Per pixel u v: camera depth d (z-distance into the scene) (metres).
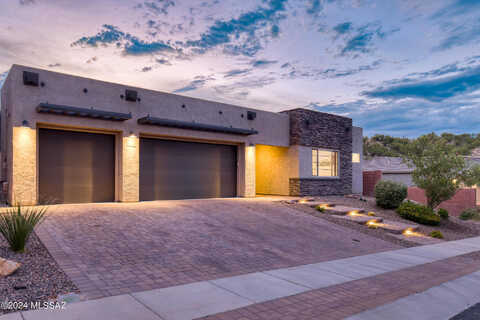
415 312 4.91
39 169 12.14
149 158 15.01
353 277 6.65
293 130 20.25
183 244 8.08
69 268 5.70
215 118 16.64
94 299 4.54
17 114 11.15
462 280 6.96
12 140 11.09
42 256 6.15
